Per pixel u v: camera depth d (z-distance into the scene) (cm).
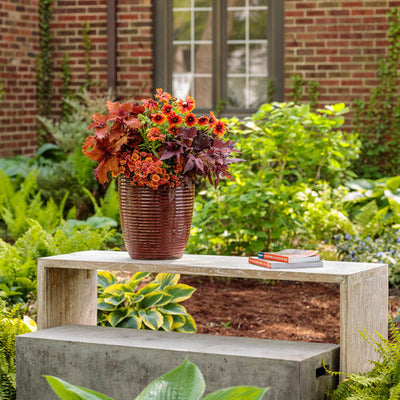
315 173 696
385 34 841
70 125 852
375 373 287
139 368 300
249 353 288
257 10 908
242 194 571
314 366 285
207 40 924
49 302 344
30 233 502
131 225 330
